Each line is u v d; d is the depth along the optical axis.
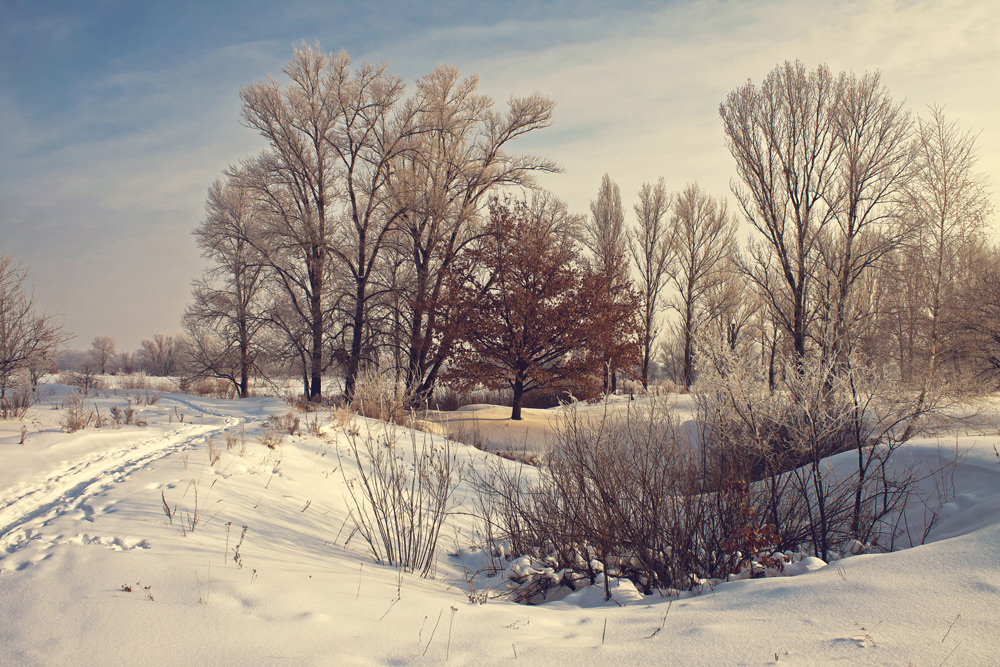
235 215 29.89
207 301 30.59
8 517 4.88
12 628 2.67
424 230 26.81
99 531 4.17
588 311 22.86
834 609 2.83
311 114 24.30
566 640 2.82
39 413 11.84
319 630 2.81
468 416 23.11
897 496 5.73
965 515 4.93
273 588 3.26
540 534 5.54
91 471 6.72
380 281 27.16
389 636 2.82
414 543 5.59
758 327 24.23
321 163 25.09
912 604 2.75
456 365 23.77
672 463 5.28
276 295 28.77
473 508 7.58
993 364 20.14
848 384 5.70
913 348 20.02
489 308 23.11
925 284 20.30
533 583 4.59
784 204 21.98
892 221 20.86
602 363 22.44
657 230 37.38
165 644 2.58
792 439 5.82
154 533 4.22
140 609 2.87
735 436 5.73
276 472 7.39
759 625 2.75
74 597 2.97
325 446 9.67
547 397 32.69
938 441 6.60
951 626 2.48
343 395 22.23
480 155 26.27
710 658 2.44
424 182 24.97
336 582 3.60
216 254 29.25
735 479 5.12
